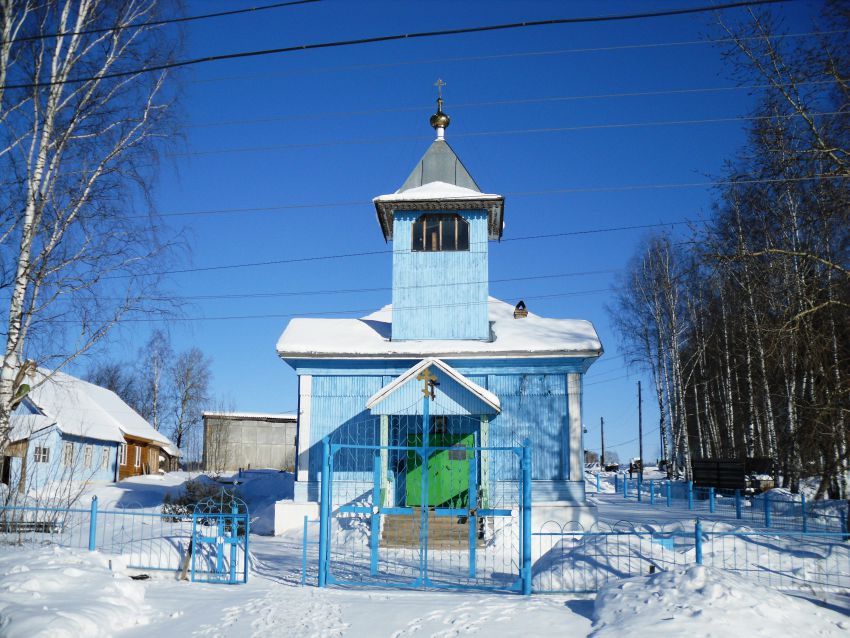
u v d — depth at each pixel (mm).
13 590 10844
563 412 23375
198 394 69625
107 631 10109
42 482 36312
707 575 11047
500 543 20094
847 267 19609
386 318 28438
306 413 23969
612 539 15469
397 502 23016
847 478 26469
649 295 45125
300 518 22984
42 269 19547
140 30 20844
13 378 19469
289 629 10484
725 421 46344
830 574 14430
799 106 20281
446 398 21594
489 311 28984
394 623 10781
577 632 10289
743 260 20172
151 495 33781
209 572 14352
